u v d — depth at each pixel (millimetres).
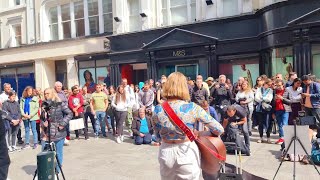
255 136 9570
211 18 14367
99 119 10906
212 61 14109
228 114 7340
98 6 18359
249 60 13656
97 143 9859
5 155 2645
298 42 11312
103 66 18094
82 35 19203
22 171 7051
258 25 13109
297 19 11141
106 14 18125
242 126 7406
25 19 21266
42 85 20297
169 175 3260
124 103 9945
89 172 6645
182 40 14648
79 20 19266
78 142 10117
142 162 7305
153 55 15461
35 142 9703
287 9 11484
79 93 10617
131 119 10852
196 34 14227
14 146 9414
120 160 7559
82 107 10430
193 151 3219
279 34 11742
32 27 20984
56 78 20938
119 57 16672
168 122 3207
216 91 9172
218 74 14234
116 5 16906
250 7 13586
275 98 8336
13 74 21828
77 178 6254
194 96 8828
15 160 8141
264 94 8586
